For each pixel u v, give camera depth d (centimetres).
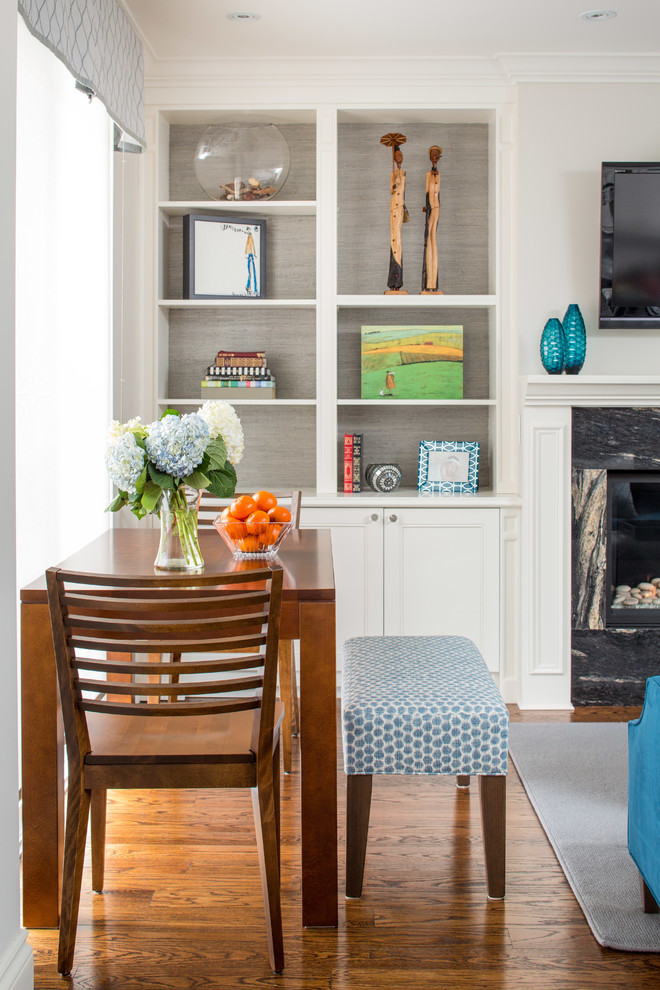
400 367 400
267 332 427
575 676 383
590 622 381
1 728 177
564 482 375
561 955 200
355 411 429
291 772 301
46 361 269
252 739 197
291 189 421
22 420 251
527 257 386
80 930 208
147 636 216
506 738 217
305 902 210
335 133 390
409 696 222
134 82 339
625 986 189
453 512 379
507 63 376
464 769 218
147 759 189
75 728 187
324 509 380
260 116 403
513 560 381
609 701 383
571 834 258
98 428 324
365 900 223
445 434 427
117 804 281
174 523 224
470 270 422
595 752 324
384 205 421
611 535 387
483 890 228
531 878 235
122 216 375
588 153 383
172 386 428
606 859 243
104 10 296
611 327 382
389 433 429
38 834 210
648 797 205
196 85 387
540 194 384
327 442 397
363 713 217
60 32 250
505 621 382
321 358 394
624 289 379
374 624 383
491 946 203
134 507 221
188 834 259
